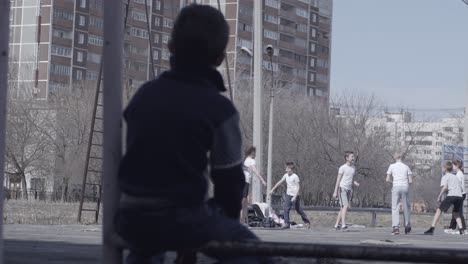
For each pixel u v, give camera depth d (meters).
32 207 31.22
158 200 3.65
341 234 19.11
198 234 3.66
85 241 12.68
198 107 3.70
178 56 3.87
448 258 3.59
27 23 82.94
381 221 38.59
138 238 3.73
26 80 79.81
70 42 84.19
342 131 68.50
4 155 4.30
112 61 4.35
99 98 24.25
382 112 71.06
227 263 3.80
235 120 3.76
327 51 104.94
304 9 100.06
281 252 3.66
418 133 84.00
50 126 61.91
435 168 84.31
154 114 3.71
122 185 3.74
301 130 66.62
